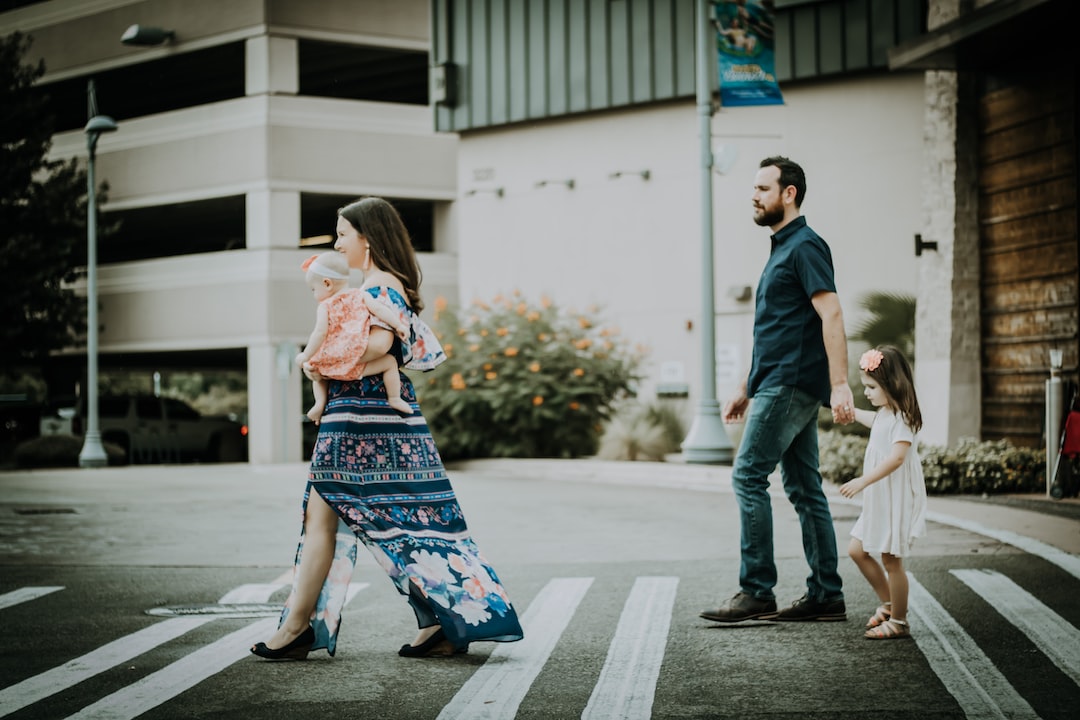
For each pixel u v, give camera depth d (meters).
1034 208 16.66
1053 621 6.89
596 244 26.64
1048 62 16.34
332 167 33.66
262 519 13.83
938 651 6.22
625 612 7.56
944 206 17.80
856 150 23.42
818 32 23.38
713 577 8.98
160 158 34.84
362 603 8.13
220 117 33.88
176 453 32.91
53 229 33.22
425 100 35.78
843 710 5.13
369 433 6.12
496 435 22.25
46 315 33.28
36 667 6.20
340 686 5.69
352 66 35.06
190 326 34.22
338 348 6.03
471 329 22.45
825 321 6.87
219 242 40.88
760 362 7.11
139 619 7.59
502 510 14.27
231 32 33.69
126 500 16.48
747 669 5.94
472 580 6.14
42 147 33.53
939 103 17.95
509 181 27.75
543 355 21.83
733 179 24.67
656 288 25.91
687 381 25.55
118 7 35.50
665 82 25.42
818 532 7.12
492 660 6.22
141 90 37.78
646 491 16.73
